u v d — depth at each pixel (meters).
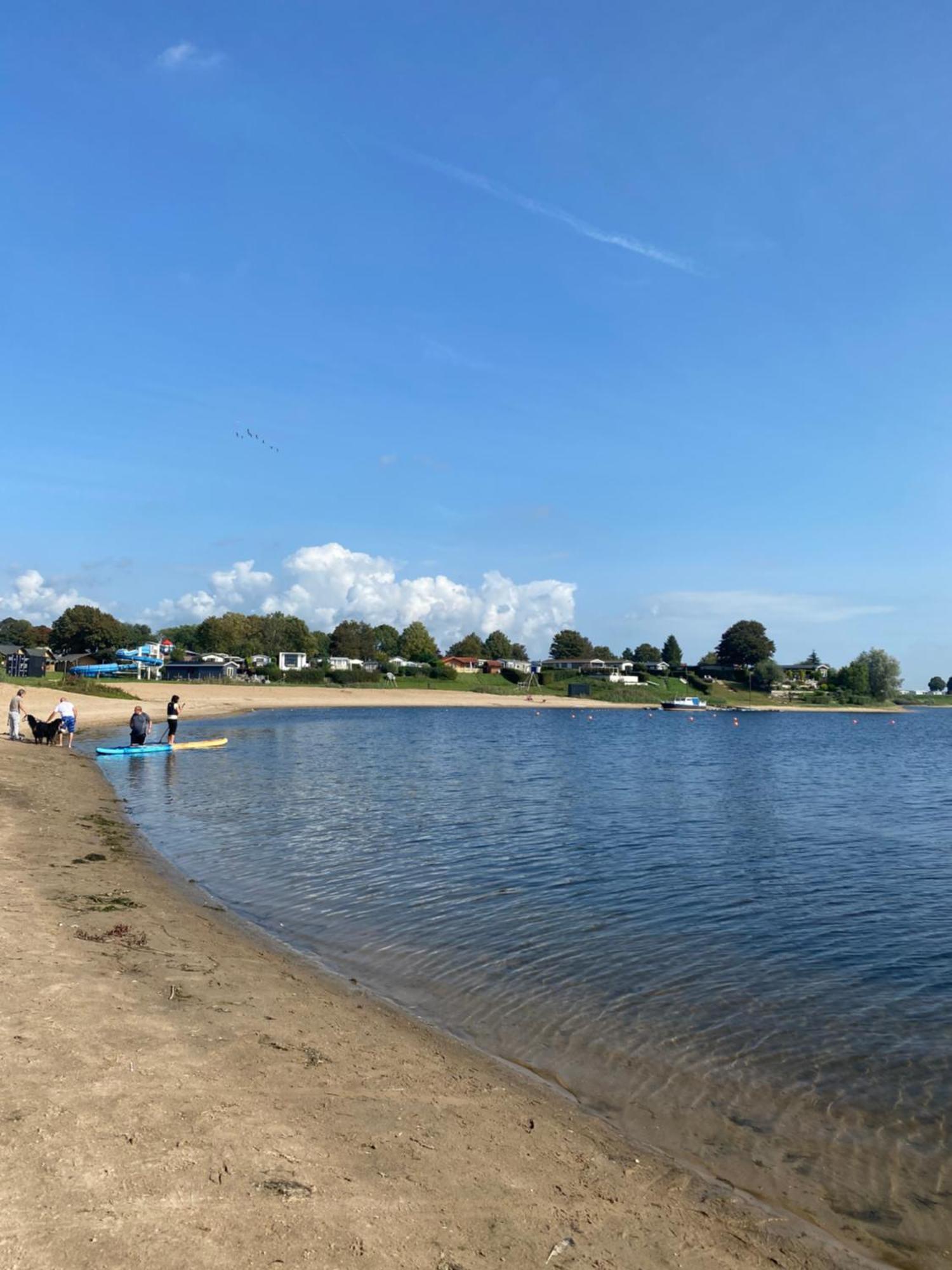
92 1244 4.90
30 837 18.89
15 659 85.62
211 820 24.38
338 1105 7.34
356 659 172.88
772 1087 8.87
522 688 167.50
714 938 14.45
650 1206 6.41
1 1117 6.25
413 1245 5.38
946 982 12.44
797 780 41.53
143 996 9.46
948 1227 6.52
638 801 31.83
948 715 188.88
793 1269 5.83
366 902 15.89
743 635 199.75
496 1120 7.55
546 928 14.59
